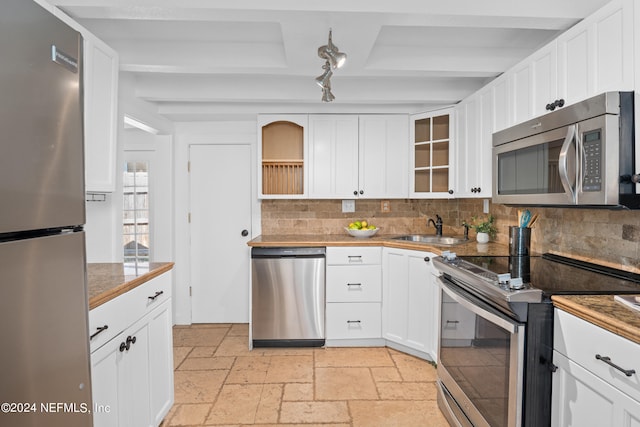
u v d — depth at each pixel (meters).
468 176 2.59
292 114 3.10
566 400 1.21
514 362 1.29
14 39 0.71
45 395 0.79
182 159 3.40
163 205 3.37
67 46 0.86
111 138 1.79
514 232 2.08
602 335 1.05
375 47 2.22
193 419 1.91
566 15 1.60
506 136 1.96
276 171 3.29
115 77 1.82
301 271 2.81
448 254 1.92
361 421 1.89
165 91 2.69
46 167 0.80
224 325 3.41
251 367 2.51
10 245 0.70
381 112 3.12
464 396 1.68
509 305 1.29
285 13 1.56
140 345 1.59
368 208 3.45
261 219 3.42
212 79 2.73
